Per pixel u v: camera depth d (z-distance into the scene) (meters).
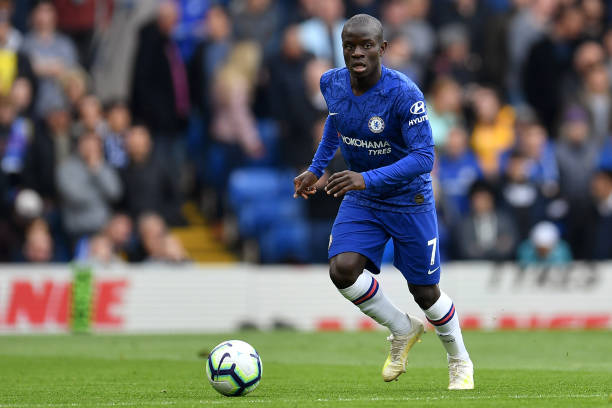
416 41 65.44
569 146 60.62
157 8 63.44
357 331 53.56
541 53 66.44
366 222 23.38
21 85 56.12
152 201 57.84
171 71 59.78
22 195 53.62
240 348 22.91
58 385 26.91
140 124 58.28
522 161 59.28
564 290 57.59
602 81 65.31
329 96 23.38
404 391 23.92
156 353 39.38
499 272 57.00
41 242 53.47
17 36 57.53
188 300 54.47
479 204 57.59
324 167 24.83
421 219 23.34
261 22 64.50
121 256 56.78
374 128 22.81
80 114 56.81
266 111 62.19
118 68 62.84
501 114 64.12
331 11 61.25
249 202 58.75
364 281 23.38
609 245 60.00
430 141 22.55
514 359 36.22
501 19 68.06
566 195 59.84
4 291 51.53
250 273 55.59
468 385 24.12
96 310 52.81
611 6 73.31
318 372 30.78
